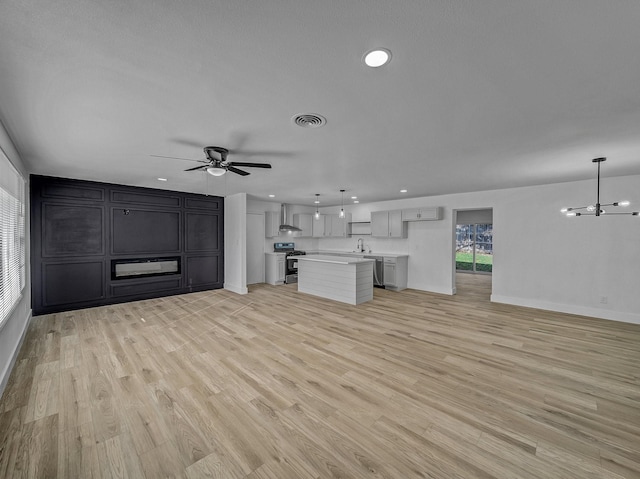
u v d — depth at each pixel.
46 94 1.85
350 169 3.94
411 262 7.07
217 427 1.96
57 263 4.71
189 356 3.08
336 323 4.24
